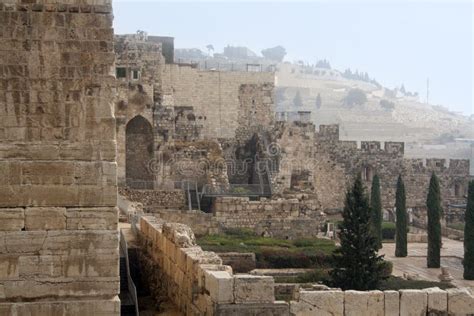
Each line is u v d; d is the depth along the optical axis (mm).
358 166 132625
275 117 131125
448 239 120750
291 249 83938
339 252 69312
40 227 27094
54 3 27094
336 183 131375
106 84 27359
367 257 67938
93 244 27281
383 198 134375
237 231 96312
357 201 69500
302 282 70312
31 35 27047
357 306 30453
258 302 28891
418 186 135875
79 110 27266
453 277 85375
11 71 26984
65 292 27219
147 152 111375
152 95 111000
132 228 58125
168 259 38906
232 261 79062
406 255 99812
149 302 41469
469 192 86375
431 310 30859
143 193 102000
